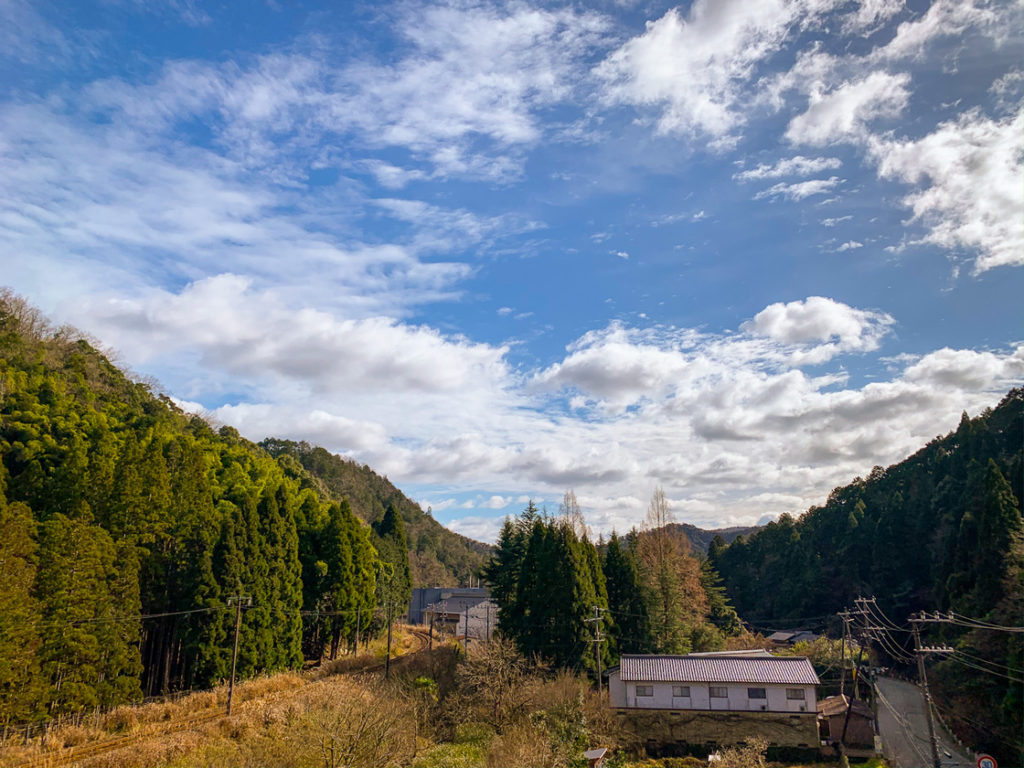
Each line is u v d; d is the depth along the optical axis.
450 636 70.75
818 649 60.88
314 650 55.81
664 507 66.44
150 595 39.81
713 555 116.62
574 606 45.00
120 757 23.78
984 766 25.80
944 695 46.41
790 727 37.72
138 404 77.56
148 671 40.12
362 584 56.88
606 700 37.94
